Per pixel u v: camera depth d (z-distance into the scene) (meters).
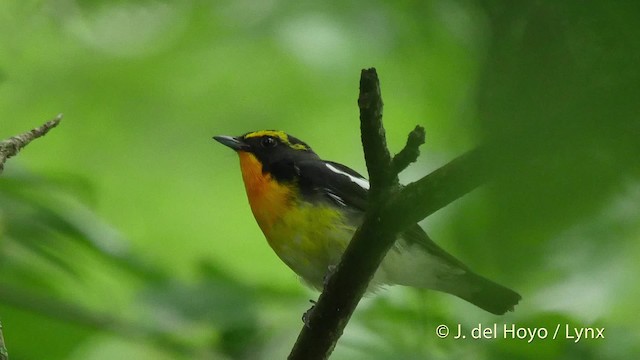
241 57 18.36
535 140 3.61
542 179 3.63
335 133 19.02
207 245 18.73
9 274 11.59
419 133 6.36
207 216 19.09
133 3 16.16
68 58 18.28
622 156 3.47
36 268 11.73
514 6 4.17
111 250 11.03
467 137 4.03
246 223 19.02
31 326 11.44
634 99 3.41
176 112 19.14
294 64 18.31
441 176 6.29
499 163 3.72
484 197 3.83
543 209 3.64
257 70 18.56
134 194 19.11
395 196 6.54
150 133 19.16
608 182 3.53
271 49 18.11
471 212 4.05
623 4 3.45
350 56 16.50
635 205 3.87
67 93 18.70
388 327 10.31
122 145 19.22
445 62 14.52
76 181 11.33
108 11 16.28
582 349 9.84
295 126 19.02
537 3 3.96
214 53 18.19
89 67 18.45
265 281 11.66
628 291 10.27
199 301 10.38
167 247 18.64
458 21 6.40
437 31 12.88
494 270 3.94
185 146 19.19
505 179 3.70
